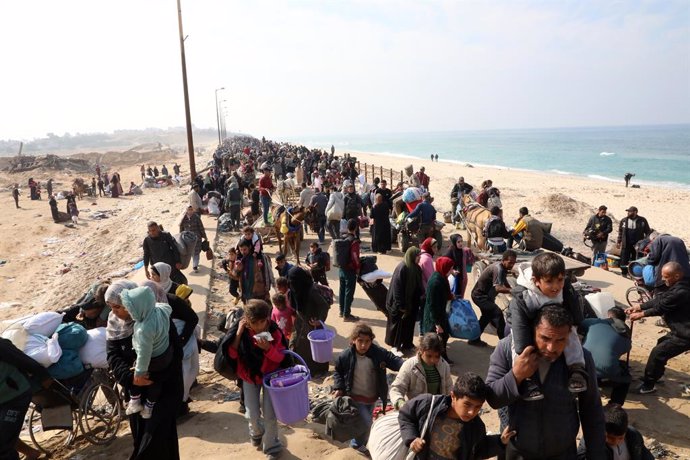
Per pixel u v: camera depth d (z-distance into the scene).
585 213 25.98
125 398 4.61
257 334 4.74
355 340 4.98
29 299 17.91
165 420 4.32
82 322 6.33
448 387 4.64
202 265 13.33
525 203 28.70
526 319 3.08
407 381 4.61
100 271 19.75
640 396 6.66
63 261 23.00
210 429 5.77
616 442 3.97
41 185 56.44
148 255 9.28
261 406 5.34
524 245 11.74
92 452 5.56
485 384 3.27
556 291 3.05
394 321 7.68
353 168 28.44
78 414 5.51
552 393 3.13
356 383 5.11
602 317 6.99
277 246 15.76
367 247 15.48
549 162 92.00
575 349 3.11
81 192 44.38
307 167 30.86
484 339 8.66
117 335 4.37
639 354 7.88
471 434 3.43
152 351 4.18
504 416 3.58
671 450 5.50
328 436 5.68
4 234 28.67
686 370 7.38
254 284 8.60
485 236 12.06
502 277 7.87
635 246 12.44
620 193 39.78
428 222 13.76
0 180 64.44
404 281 7.47
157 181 51.94
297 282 7.02
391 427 4.13
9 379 4.49
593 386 3.18
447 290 7.20
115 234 27.17
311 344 7.05
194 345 6.12
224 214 18.61
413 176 20.39
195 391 6.96
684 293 6.19
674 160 89.75
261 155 39.38
